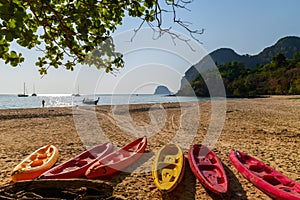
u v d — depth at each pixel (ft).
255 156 26.53
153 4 8.12
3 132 44.19
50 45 8.91
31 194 13.23
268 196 16.96
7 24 5.71
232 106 94.73
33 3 6.95
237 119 57.41
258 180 18.19
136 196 16.80
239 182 19.20
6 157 26.16
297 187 16.80
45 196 13.58
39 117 72.43
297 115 64.80
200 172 19.12
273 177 18.21
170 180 17.63
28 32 5.94
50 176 17.87
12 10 5.48
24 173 18.39
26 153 28.12
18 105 174.40
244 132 40.75
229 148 30.12
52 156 22.74
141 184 18.88
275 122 52.29
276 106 95.09
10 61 7.70
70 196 13.66
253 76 273.75
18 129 48.26
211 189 16.56
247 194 17.20
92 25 8.23
